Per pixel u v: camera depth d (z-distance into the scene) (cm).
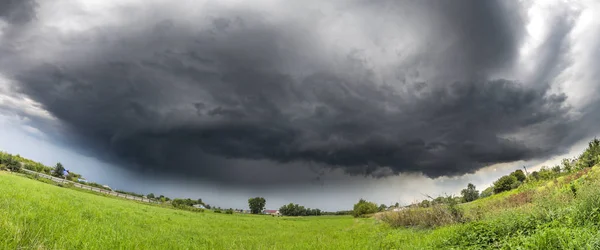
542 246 664
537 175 4747
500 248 808
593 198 973
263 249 1584
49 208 1387
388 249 1312
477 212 1958
